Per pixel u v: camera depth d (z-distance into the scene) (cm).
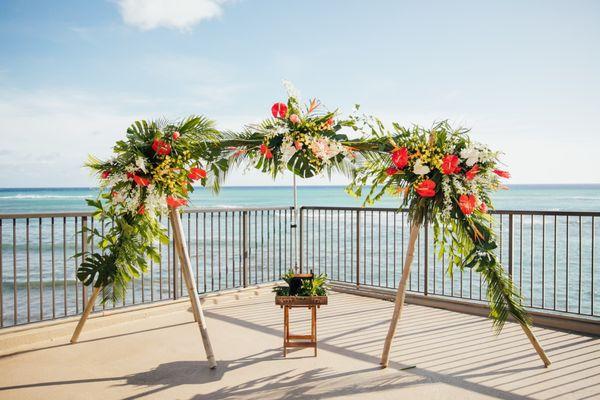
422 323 432
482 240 313
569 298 814
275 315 469
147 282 873
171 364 324
